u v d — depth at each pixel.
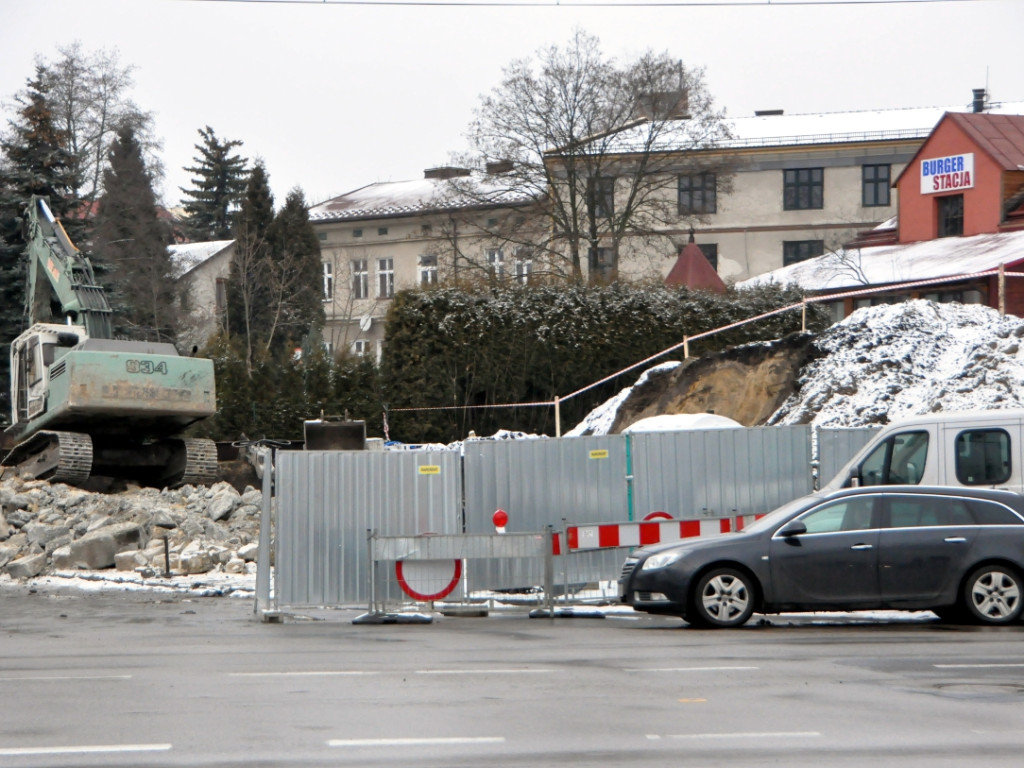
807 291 40.78
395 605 16.67
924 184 49.81
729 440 18.80
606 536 16.91
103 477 31.59
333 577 16.94
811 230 69.69
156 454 31.88
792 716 8.80
